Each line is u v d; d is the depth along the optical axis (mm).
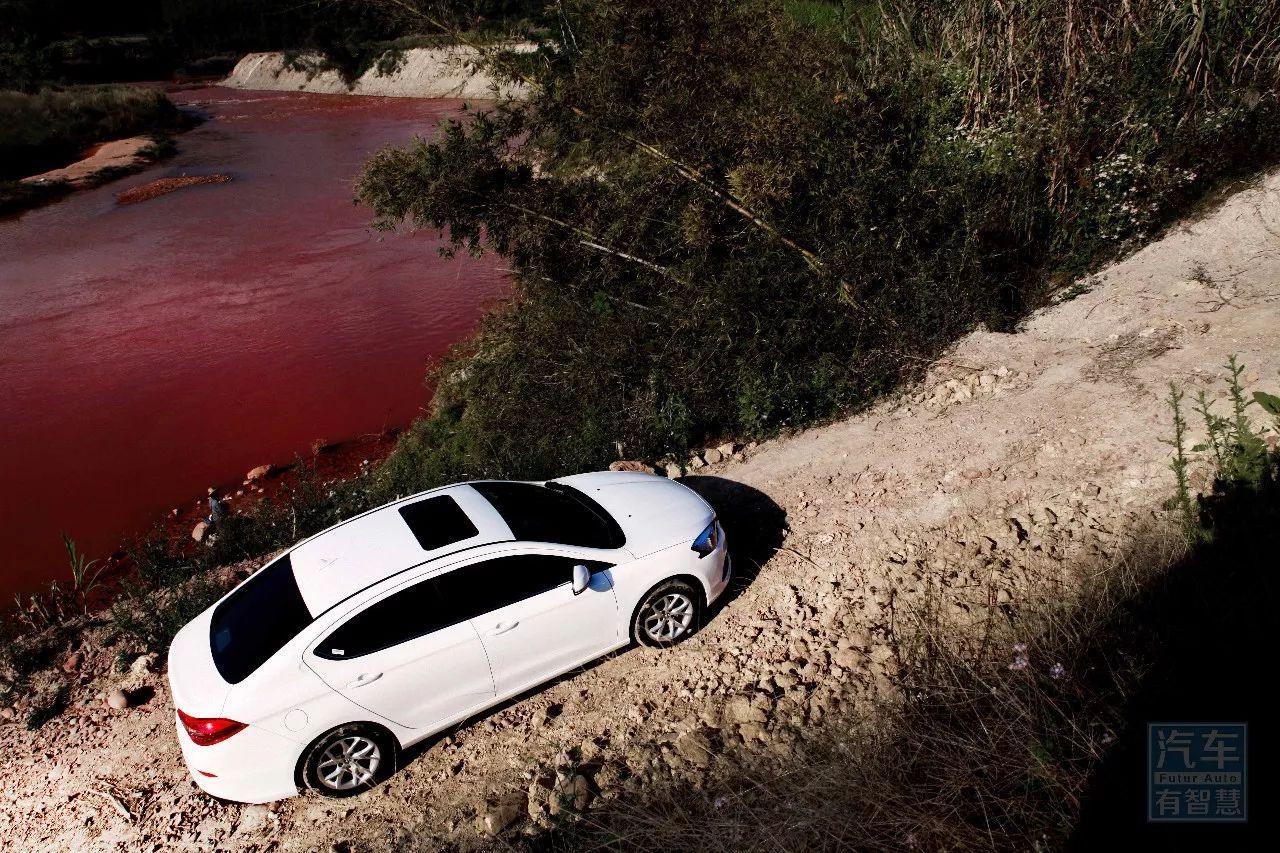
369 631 5219
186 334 18156
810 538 7031
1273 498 4785
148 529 11281
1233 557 4746
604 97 9312
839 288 9359
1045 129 9297
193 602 7398
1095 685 4602
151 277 22281
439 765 5520
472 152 9852
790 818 4289
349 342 17141
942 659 5117
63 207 30938
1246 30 9422
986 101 9672
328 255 23391
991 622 5238
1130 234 9383
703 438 9359
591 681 6031
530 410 10203
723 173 9758
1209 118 9156
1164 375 7270
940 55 10438
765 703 5332
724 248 10383
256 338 17672
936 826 4016
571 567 5777
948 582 5977
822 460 8094
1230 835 3594
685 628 6238
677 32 9172
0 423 14664
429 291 19891
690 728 5367
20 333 18750
